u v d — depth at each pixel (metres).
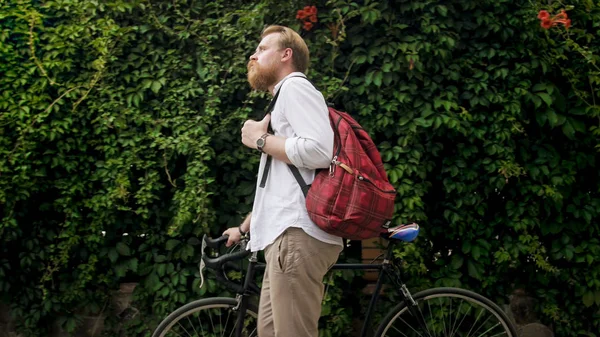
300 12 3.62
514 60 3.82
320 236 2.46
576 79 3.82
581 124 3.84
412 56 3.56
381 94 3.70
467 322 3.87
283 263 2.46
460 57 3.80
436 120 3.61
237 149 3.78
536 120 3.83
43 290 3.74
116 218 3.82
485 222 3.87
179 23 3.85
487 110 3.78
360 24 3.72
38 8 3.78
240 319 3.03
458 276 3.78
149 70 3.80
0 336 3.91
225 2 3.89
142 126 3.81
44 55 3.76
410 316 3.79
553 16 3.73
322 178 2.44
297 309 2.48
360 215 2.41
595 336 3.88
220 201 3.84
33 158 3.69
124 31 3.75
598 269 3.85
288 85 2.47
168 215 3.86
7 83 3.68
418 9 3.71
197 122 3.68
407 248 3.63
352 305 3.93
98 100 3.76
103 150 3.77
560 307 3.93
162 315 3.82
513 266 3.86
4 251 3.81
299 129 2.40
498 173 3.74
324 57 3.75
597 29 3.95
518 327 3.94
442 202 3.82
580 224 3.90
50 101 3.74
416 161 3.64
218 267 2.97
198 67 3.79
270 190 2.54
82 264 3.80
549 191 3.71
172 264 3.83
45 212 3.88
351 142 2.50
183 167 3.87
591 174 3.98
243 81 3.74
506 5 3.75
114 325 3.93
